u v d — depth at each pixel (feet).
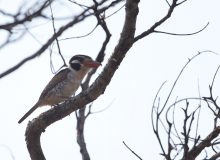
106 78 27.35
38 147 30.09
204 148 25.62
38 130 29.53
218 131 25.89
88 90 28.32
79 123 37.60
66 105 28.94
